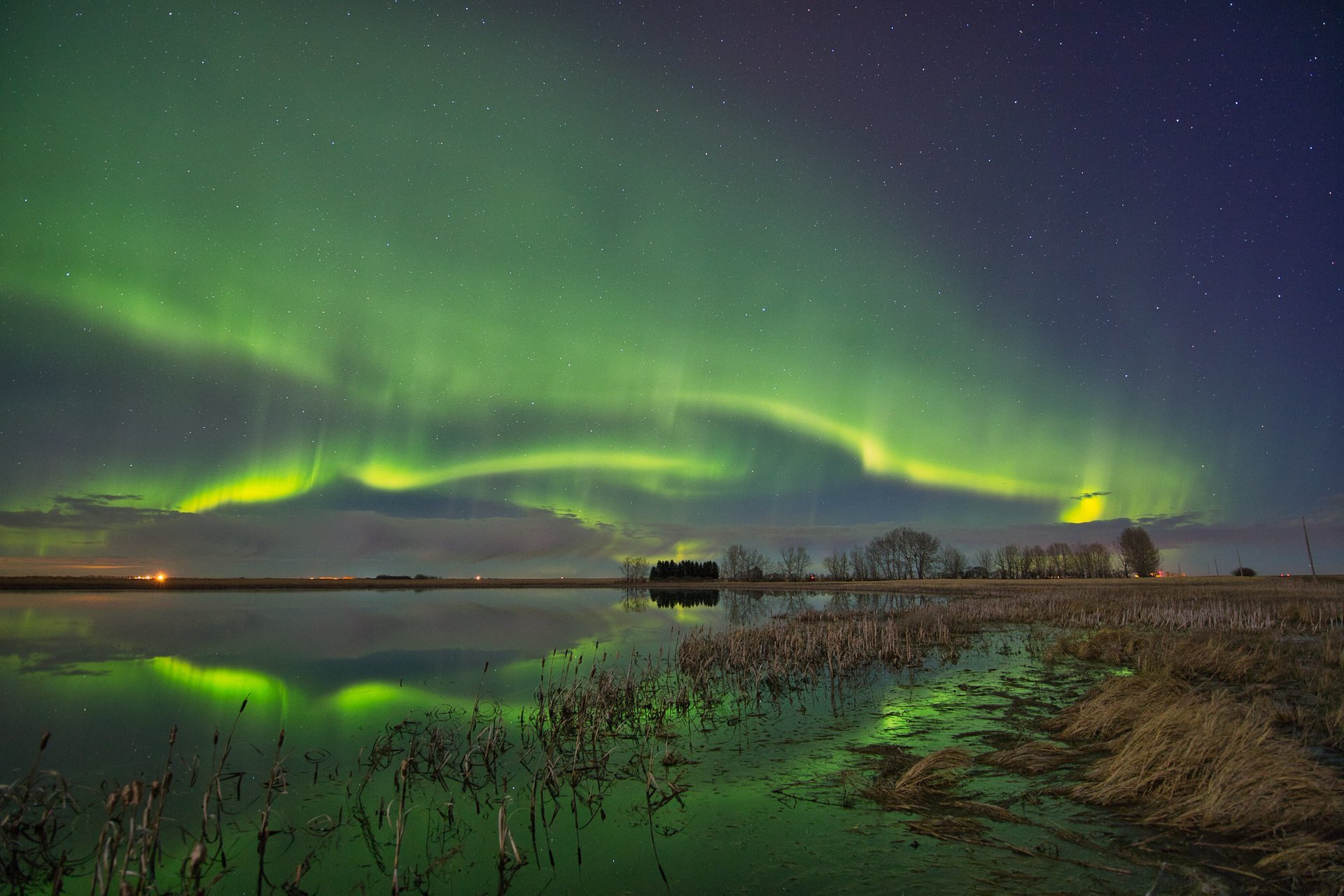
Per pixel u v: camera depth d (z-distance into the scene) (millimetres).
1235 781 7512
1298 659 16688
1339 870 5938
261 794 9305
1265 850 6520
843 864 6766
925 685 16266
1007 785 8836
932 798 8484
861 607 48469
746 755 10766
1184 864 6383
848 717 13156
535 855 7309
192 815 8508
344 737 12281
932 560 130625
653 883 6574
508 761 10742
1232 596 41031
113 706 15023
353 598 69188
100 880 6074
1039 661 19688
